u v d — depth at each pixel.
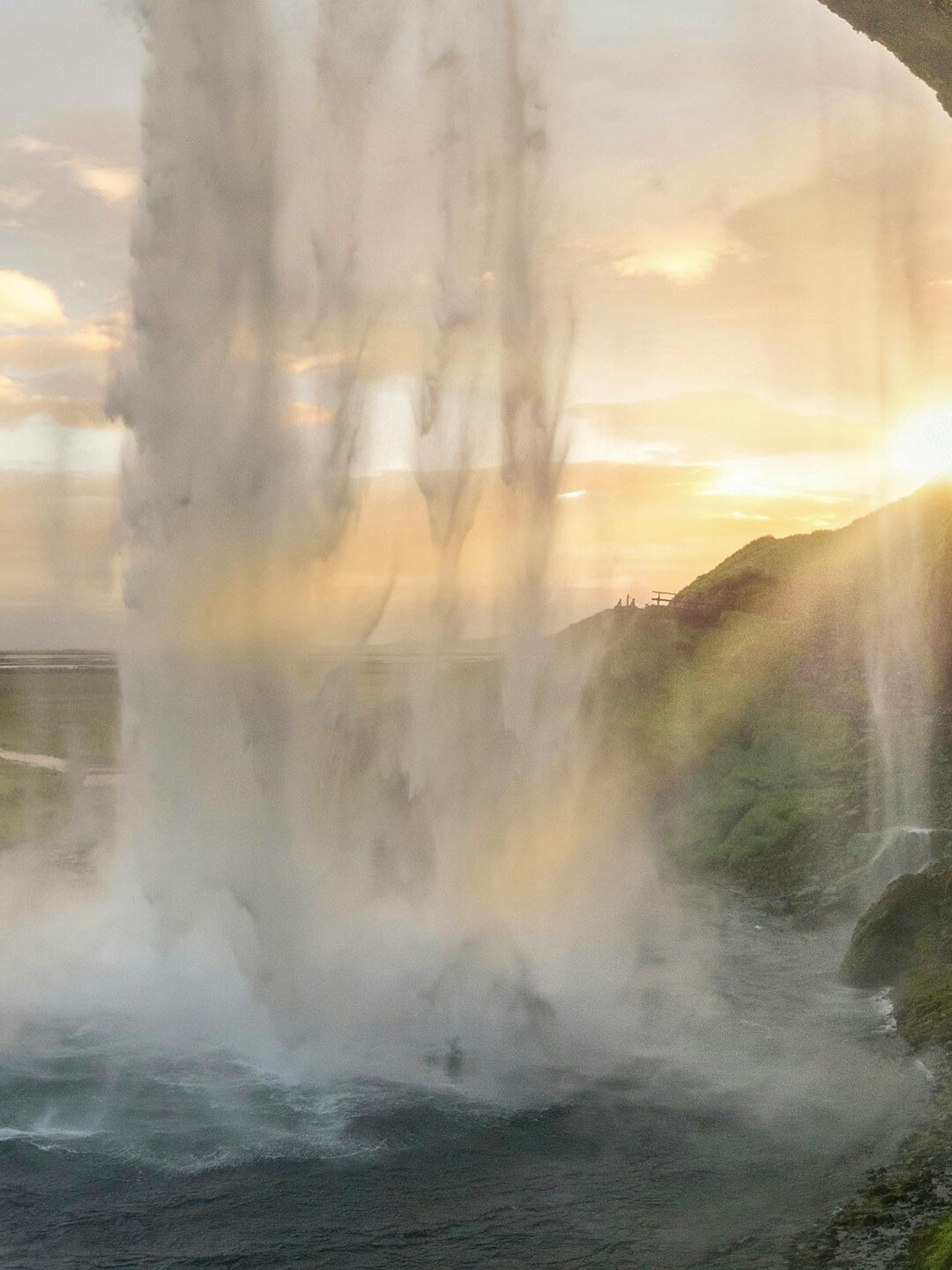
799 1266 14.34
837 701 52.53
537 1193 16.16
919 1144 17.70
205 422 23.84
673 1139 17.92
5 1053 20.11
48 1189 15.87
